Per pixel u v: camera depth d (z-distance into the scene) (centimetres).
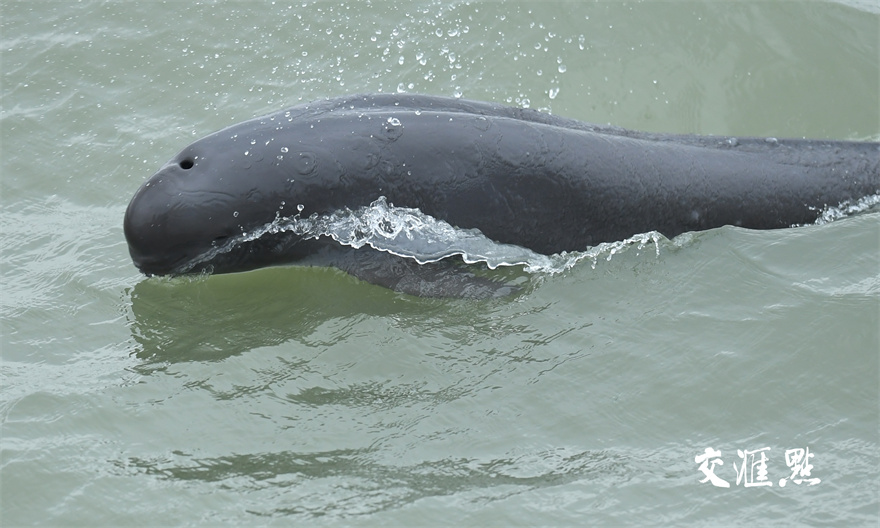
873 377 2350
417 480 2111
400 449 2202
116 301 2775
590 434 2231
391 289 2689
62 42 3912
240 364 2495
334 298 2697
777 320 2523
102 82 3762
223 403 2362
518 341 2514
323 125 2641
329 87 3738
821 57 3859
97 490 2114
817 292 2609
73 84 3747
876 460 2127
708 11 3981
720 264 2722
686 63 3838
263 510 2045
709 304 2598
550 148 2680
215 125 3578
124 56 3866
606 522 1989
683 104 3716
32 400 2389
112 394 2405
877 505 2011
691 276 2692
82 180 3356
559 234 2714
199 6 4094
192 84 3756
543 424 2261
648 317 2569
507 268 2728
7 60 3838
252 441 2239
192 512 2048
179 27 3994
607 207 2725
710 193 2819
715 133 3625
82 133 3547
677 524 1984
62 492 2114
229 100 3684
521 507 2030
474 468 2142
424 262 2698
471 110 2775
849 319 2508
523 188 2653
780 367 2388
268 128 2639
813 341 2452
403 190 2616
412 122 2652
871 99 3731
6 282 2881
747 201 2855
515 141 2659
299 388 2403
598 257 2762
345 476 2128
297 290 2734
